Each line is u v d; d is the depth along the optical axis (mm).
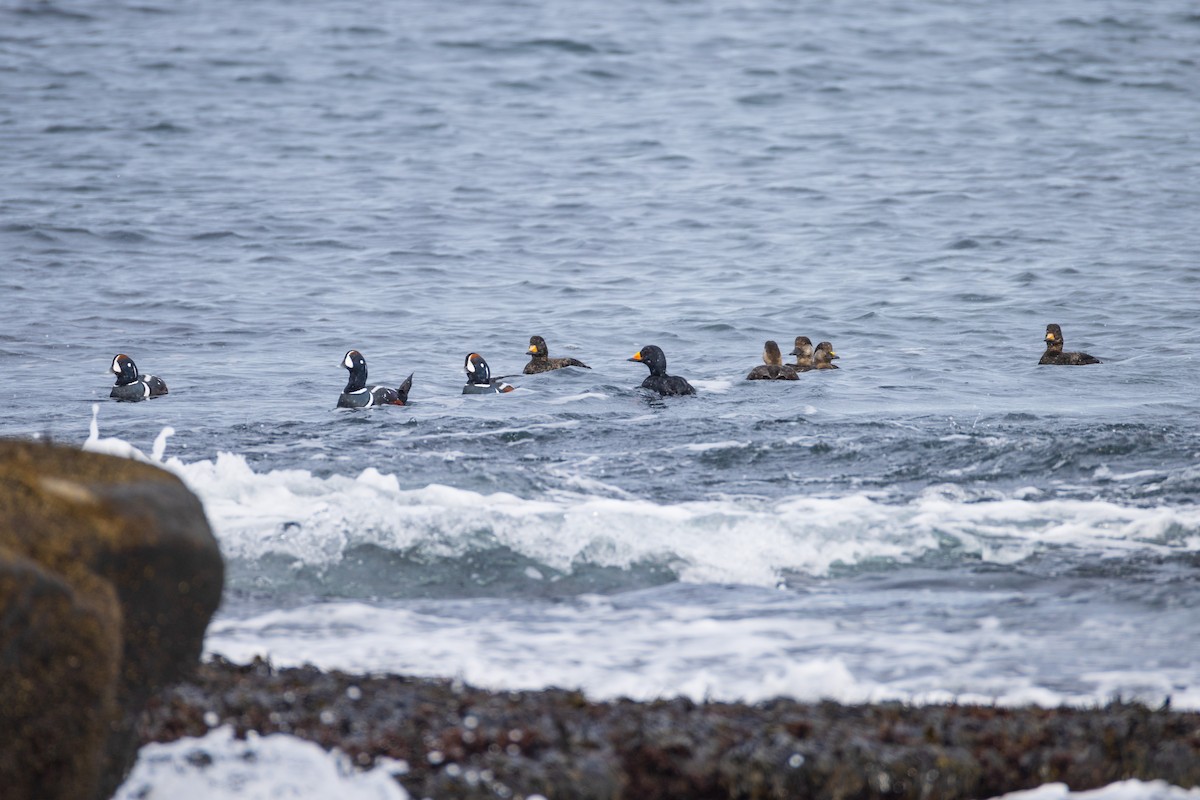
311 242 103812
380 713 21172
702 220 114188
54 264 93438
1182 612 29016
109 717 16234
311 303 83812
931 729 21297
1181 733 21672
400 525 34625
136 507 16938
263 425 51656
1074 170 137250
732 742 20578
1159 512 37719
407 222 111875
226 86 184625
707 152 147625
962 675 24891
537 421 53000
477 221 112938
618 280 92500
